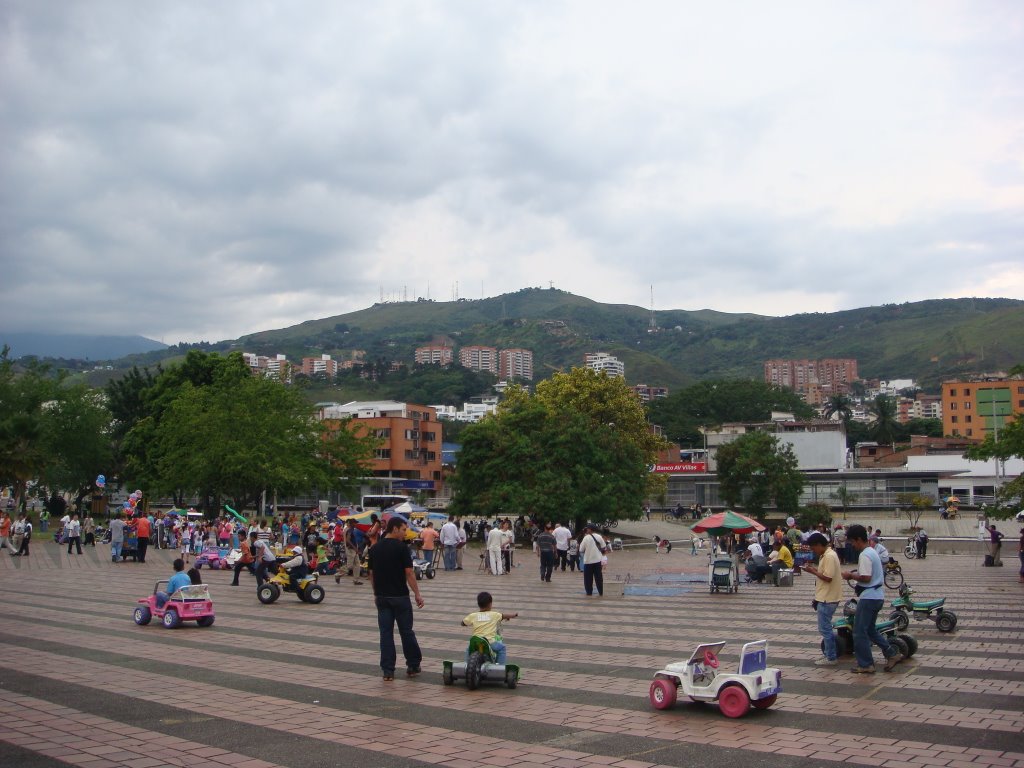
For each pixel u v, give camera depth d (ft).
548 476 176.86
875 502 284.61
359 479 219.82
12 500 200.23
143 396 231.91
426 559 102.78
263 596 69.51
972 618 59.57
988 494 284.00
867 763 24.56
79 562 112.06
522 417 188.24
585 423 188.14
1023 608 66.08
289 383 225.15
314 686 35.63
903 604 52.65
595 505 177.78
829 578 41.86
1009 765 24.26
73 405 235.20
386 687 35.55
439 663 41.42
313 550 96.58
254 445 180.24
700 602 72.90
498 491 177.06
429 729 28.50
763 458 233.96
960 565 127.65
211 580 92.07
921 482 287.89
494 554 105.91
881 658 43.09
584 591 83.15
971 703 32.53
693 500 305.53
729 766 24.27
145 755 25.02
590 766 24.31
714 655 32.83
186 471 179.22
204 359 232.73
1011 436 100.22
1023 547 97.81
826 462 322.55
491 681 36.19
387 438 339.57
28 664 40.27
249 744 26.37
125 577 90.99
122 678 36.96
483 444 187.62
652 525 251.39
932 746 26.35
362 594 77.87
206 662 41.24
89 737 26.99
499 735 27.78
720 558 82.94
